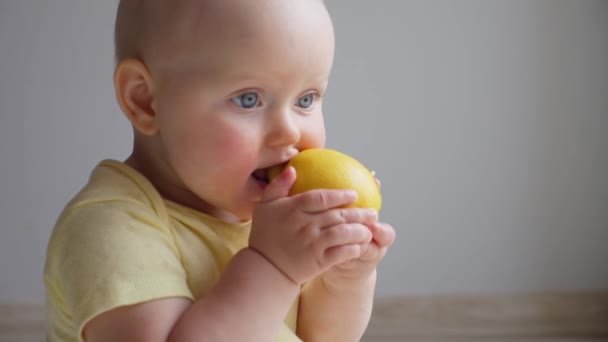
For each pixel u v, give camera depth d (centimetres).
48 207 226
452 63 233
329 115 232
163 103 73
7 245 226
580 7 233
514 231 239
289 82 71
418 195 237
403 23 231
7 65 221
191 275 74
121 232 69
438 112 235
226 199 74
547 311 239
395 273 238
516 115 236
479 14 232
